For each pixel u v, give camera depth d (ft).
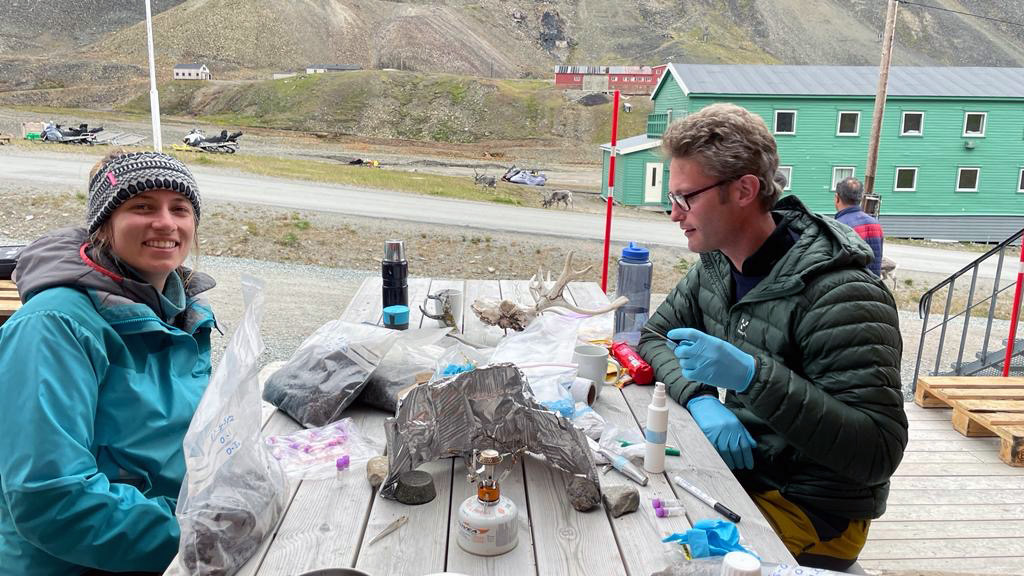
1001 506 11.02
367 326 7.61
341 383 6.91
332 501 5.43
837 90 73.00
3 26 503.20
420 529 5.05
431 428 5.52
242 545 4.58
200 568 4.39
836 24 646.33
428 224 48.88
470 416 5.73
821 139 74.02
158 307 6.07
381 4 561.43
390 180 80.84
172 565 4.58
